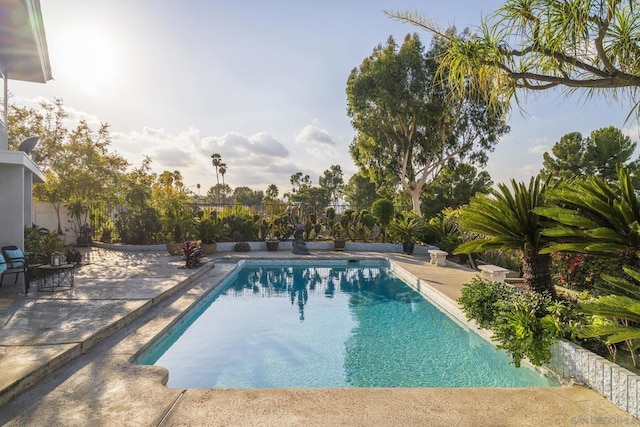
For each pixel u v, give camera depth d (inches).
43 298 269.6
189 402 133.3
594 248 168.2
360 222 753.6
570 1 90.7
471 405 134.4
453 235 567.8
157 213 673.0
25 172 402.3
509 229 227.9
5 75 366.9
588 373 149.9
